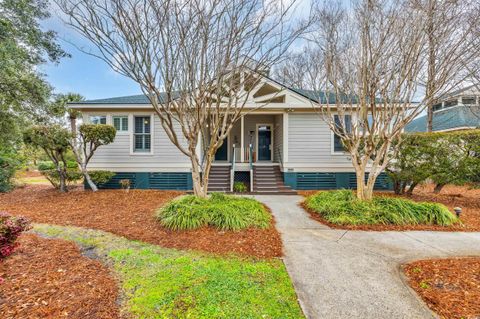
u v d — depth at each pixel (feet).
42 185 38.93
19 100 31.50
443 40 17.31
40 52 33.76
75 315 7.52
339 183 34.73
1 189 30.73
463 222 18.03
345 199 21.58
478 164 23.57
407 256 12.28
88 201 25.43
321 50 22.72
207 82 18.34
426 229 16.61
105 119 34.60
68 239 14.47
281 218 19.54
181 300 8.25
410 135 27.22
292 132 34.96
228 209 17.28
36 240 13.98
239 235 15.06
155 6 15.31
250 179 33.73
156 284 9.32
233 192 31.83
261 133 44.88
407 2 17.39
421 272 10.54
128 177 34.68
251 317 7.47
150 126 34.71
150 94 17.24
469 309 7.98
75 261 11.46
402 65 18.10
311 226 17.46
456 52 17.53
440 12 17.02
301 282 9.71
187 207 17.29
